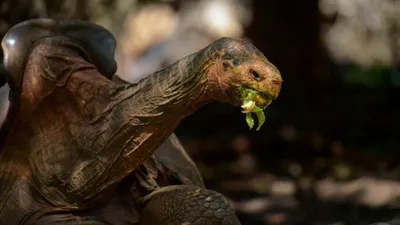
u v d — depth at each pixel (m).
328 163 14.37
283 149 15.16
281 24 18.08
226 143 15.19
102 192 5.74
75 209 5.77
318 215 10.77
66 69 5.82
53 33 6.10
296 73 17.94
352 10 20.97
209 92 5.11
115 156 5.59
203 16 22.81
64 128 5.82
